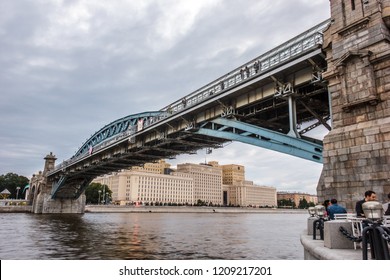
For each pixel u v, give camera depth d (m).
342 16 17.28
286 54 23.42
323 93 24.73
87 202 146.00
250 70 27.72
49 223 51.19
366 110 15.44
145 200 182.50
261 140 26.05
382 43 15.41
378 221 6.57
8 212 97.19
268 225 56.47
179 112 34.25
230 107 28.88
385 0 15.91
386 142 14.28
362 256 6.77
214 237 31.78
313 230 11.25
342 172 15.56
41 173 103.69
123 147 49.69
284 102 25.53
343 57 16.33
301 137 23.25
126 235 32.53
